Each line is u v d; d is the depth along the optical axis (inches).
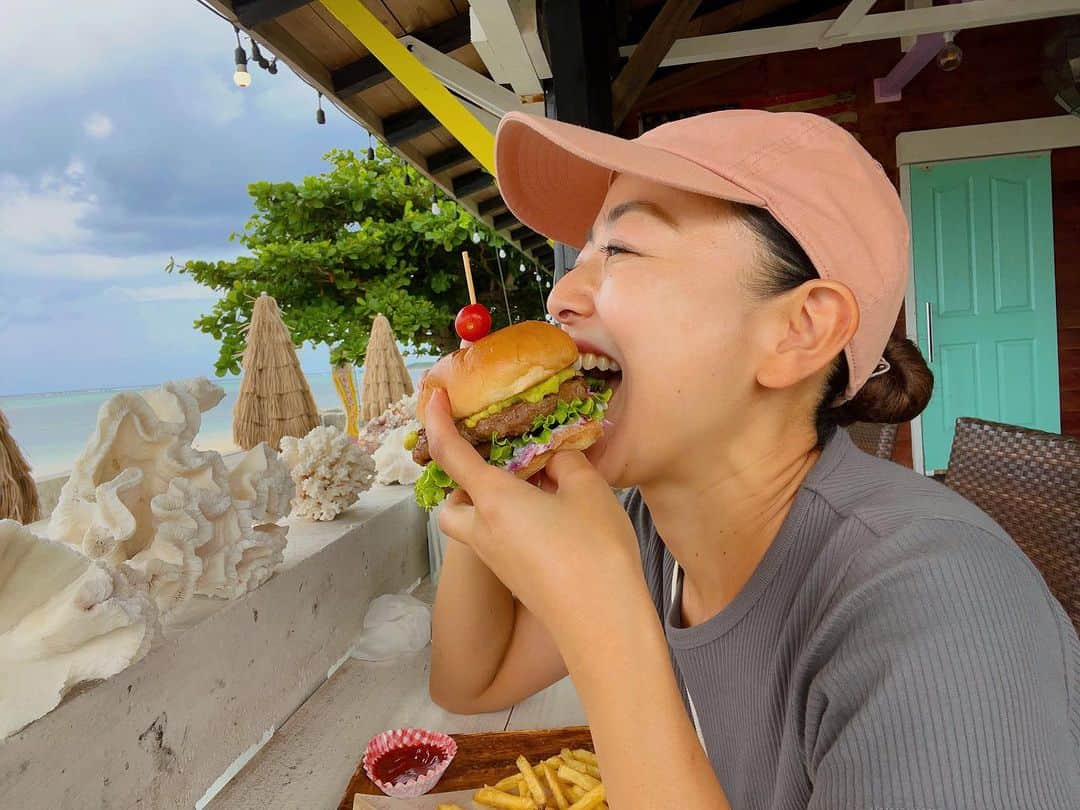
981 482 62.9
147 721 42.9
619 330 34.9
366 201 548.1
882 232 34.7
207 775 48.8
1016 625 25.8
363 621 76.5
